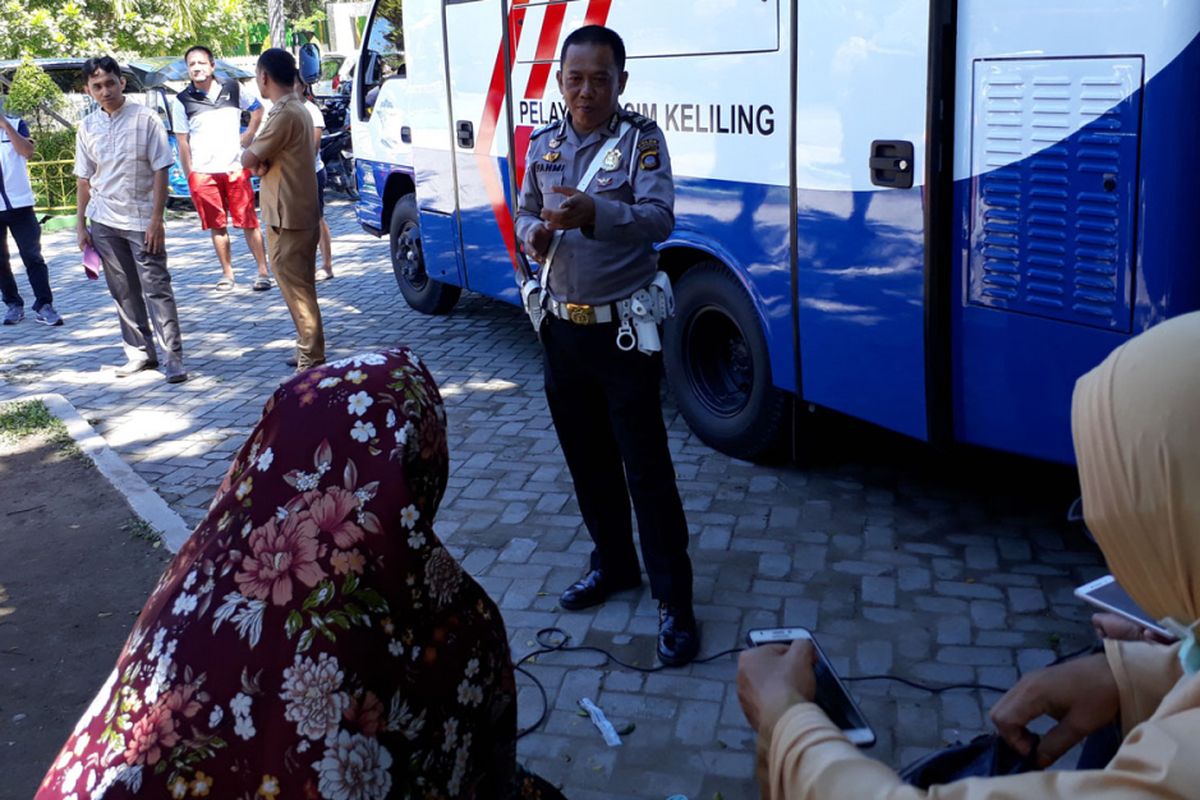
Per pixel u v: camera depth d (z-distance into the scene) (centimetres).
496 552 461
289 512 159
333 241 1258
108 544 493
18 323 948
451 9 686
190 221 1462
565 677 370
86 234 760
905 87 391
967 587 413
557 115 593
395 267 880
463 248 731
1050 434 373
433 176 752
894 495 491
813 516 475
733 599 413
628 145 352
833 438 521
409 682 161
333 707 154
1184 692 110
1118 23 329
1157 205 328
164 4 2200
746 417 516
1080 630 382
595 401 385
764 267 475
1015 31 356
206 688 154
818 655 149
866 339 430
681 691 360
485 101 667
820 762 119
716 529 468
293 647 154
